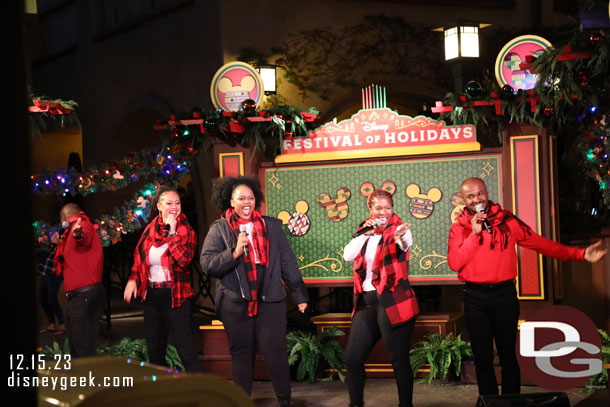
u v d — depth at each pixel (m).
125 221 7.32
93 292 5.82
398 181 6.61
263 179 6.89
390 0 11.30
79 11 14.54
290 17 11.04
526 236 4.95
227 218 5.38
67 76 15.00
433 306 11.23
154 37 12.59
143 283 5.53
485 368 5.02
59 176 7.02
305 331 9.22
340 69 11.11
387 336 4.91
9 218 1.11
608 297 6.40
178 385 1.73
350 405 5.06
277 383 5.26
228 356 6.55
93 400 1.64
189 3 11.71
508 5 11.86
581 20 5.64
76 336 5.80
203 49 11.43
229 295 5.23
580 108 6.13
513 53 6.30
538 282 6.17
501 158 6.40
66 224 5.91
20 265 1.13
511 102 6.10
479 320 4.98
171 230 5.48
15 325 1.12
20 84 1.13
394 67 11.30
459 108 6.27
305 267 6.79
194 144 7.18
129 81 13.30
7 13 1.12
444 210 6.52
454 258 5.02
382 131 6.61
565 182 10.08
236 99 7.00
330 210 6.75
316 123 7.08
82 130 14.62
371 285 5.02
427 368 6.39
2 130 1.11
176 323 5.50
